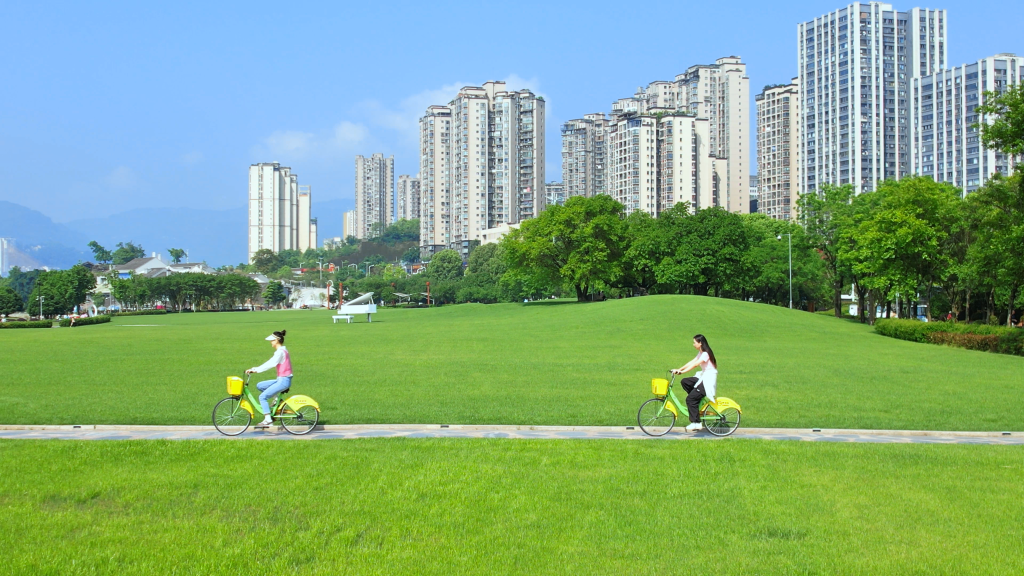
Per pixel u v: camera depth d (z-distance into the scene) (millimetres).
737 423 16672
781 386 25188
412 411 19312
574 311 77375
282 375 16625
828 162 183250
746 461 13469
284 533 9727
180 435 16094
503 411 19391
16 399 21250
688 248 91125
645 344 46406
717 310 64250
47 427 16797
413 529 9859
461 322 74938
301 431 16547
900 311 76875
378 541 9484
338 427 17109
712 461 13453
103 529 9836
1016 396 22766
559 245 101938
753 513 10523
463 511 10562
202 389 23641
